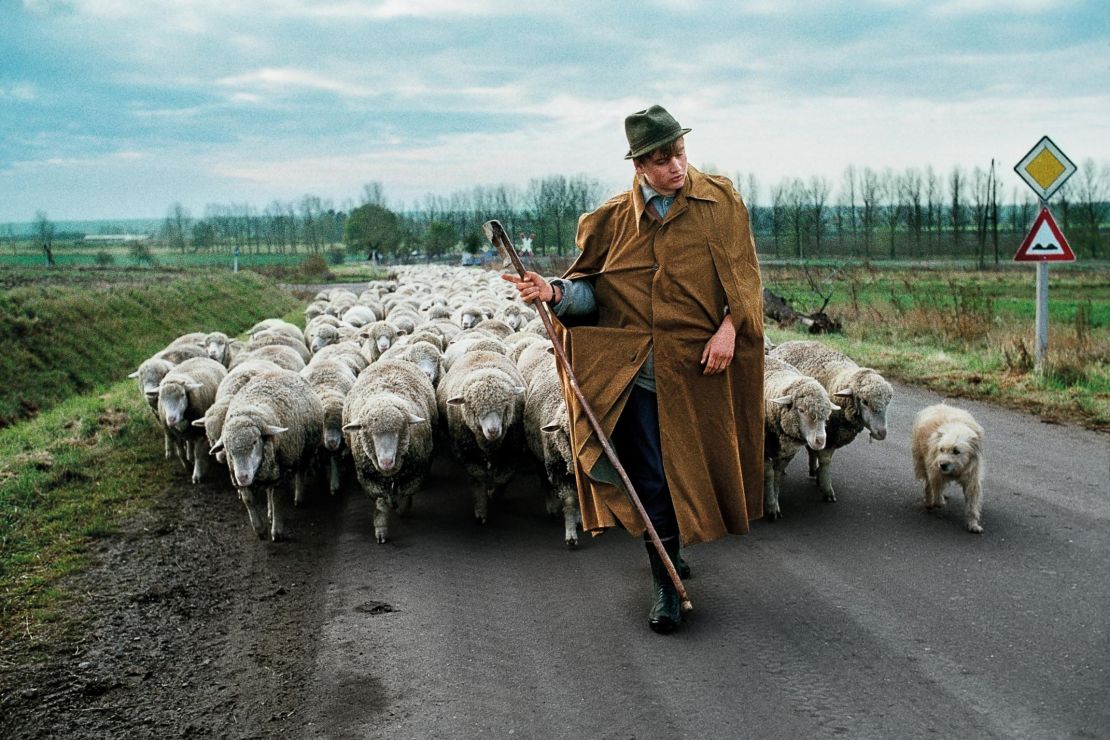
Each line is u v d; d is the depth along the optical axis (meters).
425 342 10.34
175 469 9.62
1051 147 11.27
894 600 5.16
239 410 7.22
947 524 6.54
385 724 4.04
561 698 4.19
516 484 8.62
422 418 7.05
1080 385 11.07
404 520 7.51
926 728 3.76
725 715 3.95
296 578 6.20
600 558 6.25
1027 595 5.14
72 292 21.69
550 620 5.14
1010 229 54.91
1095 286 30.20
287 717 4.20
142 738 4.08
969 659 4.37
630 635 4.86
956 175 50.41
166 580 6.22
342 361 10.99
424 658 4.69
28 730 4.20
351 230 85.06
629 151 4.43
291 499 8.42
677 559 4.91
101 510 7.99
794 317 19.88
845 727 3.80
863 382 7.26
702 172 4.78
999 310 19.73
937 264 42.94
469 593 5.65
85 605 5.77
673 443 4.59
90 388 16.97
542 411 6.93
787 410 6.70
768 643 4.66
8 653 5.06
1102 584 5.25
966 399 10.98
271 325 16.45
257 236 110.88
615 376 4.62
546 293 4.61
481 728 3.96
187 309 26.41
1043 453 8.26
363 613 5.39
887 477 7.95
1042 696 3.98
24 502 8.09
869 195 57.97
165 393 9.08
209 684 4.61
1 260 53.66
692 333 4.56
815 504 7.22
